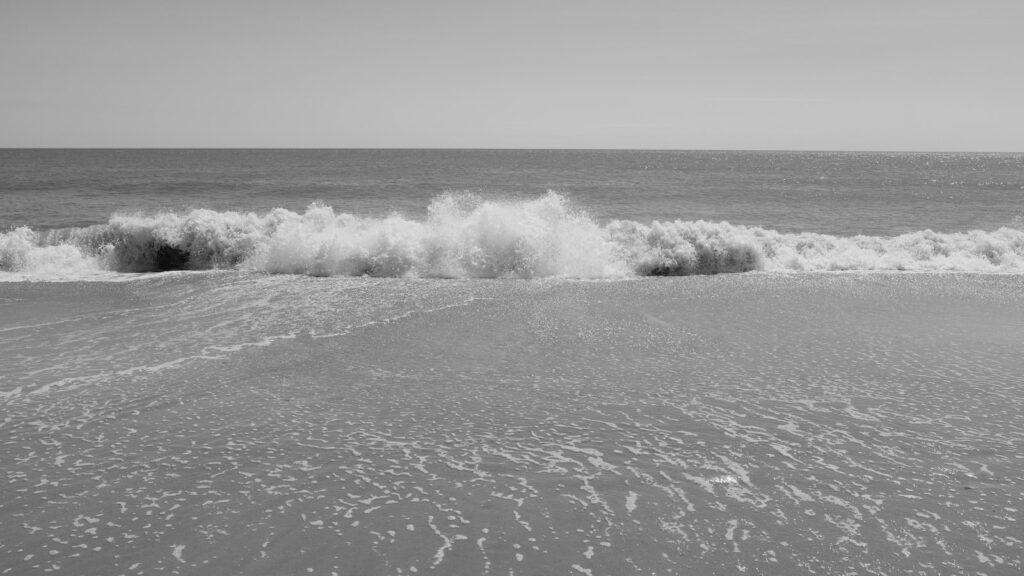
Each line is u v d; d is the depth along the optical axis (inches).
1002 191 1755.7
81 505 156.4
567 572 132.5
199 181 1660.9
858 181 2272.4
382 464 177.6
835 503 159.0
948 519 152.1
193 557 136.8
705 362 269.0
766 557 137.6
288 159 4020.7
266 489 163.9
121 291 408.5
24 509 154.4
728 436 196.4
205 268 516.1
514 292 412.5
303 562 135.3
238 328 319.0
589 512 154.5
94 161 3319.4
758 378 249.0
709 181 2140.7
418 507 156.0
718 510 155.7
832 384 242.5
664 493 163.3
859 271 503.2
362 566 134.1
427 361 267.6
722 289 425.4
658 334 312.3
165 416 209.9
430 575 131.3
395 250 490.3
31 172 2063.2
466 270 484.7
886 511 155.5
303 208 1058.7
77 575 130.7
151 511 153.8
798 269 516.4
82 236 530.9
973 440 193.9
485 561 135.8
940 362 269.4
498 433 197.9
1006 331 319.3
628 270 497.4
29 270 486.6
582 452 185.5
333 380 243.8
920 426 203.9
